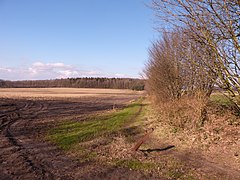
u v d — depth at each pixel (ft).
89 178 24.70
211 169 26.73
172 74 60.64
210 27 24.53
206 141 35.83
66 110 102.37
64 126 59.57
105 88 411.95
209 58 27.63
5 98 157.28
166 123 50.11
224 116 42.96
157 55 70.38
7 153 34.88
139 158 30.96
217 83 27.86
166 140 41.04
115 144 39.06
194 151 33.94
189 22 25.71
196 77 45.42
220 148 32.89
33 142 42.27
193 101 45.21
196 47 29.53
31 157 32.81
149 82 86.33
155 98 76.74
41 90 310.04
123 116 78.18
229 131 37.50
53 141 42.65
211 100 48.24
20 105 118.21
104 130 52.80
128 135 47.19
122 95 241.76
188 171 26.22
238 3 22.12
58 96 202.49
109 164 28.84
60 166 28.73
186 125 43.78
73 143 40.70
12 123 64.80
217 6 23.36
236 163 27.86
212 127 40.32
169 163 28.94
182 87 60.90
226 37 24.03
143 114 80.38
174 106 49.60
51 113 90.27
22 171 27.09
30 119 73.10
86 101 160.45
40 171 27.04
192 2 24.38
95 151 35.04
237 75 25.86
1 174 26.18
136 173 25.82
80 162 30.17
